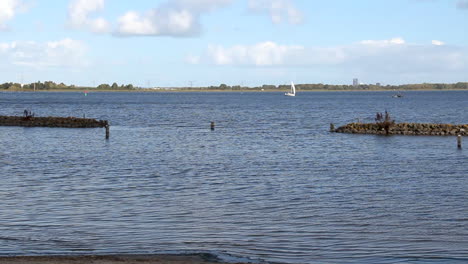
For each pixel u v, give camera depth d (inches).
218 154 1732.3
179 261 595.2
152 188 1105.4
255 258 634.2
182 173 1317.7
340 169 1389.0
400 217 853.2
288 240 721.0
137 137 2369.6
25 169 1370.6
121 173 1311.5
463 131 2385.6
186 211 892.0
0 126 2950.3
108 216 852.0
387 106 6112.2
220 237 734.5
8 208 903.1
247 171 1353.3
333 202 969.5
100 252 653.9
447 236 740.7
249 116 4158.5
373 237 737.0
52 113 4591.5
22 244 687.1
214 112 4822.8
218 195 1032.8
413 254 658.8
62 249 666.2
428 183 1168.2
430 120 3582.7
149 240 715.4
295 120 3631.9
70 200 974.4
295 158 1624.0
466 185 1139.3
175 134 2539.4
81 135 2444.6
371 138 2283.5
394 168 1405.0
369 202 968.3
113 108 5654.5
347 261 629.9
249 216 858.8
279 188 1109.7
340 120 3639.3
